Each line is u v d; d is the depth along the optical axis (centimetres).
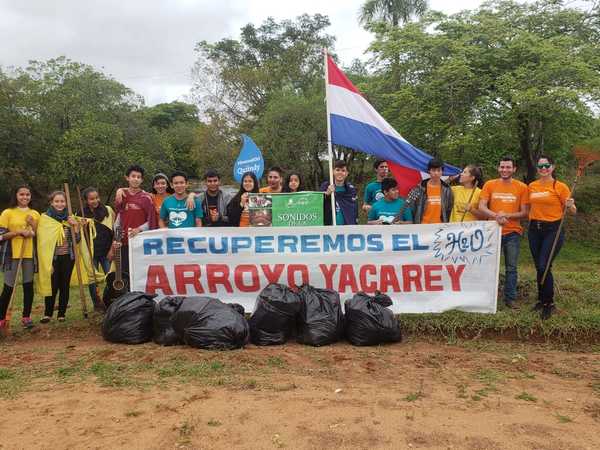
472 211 669
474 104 1794
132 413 382
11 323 684
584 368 509
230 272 652
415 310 641
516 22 1898
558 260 1667
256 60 4091
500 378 471
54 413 387
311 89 2945
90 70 3191
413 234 644
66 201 668
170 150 3341
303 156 2622
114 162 2736
